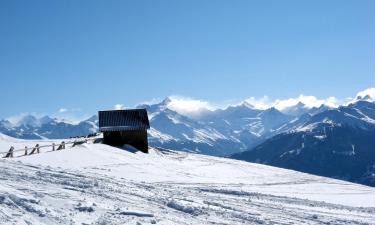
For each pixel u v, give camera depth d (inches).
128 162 1828.2
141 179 1405.0
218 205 908.6
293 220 848.3
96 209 636.1
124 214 641.0
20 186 699.4
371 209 1259.2
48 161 1590.8
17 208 553.3
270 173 2524.6
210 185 1491.1
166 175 1632.6
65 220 549.0
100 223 564.4
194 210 775.7
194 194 1071.0
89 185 852.0
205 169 2201.0
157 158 2327.8
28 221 508.4
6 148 2378.2
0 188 627.5
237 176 2129.7
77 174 1034.1
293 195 1496.1
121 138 2669.8
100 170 1477.6
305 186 1961.1
